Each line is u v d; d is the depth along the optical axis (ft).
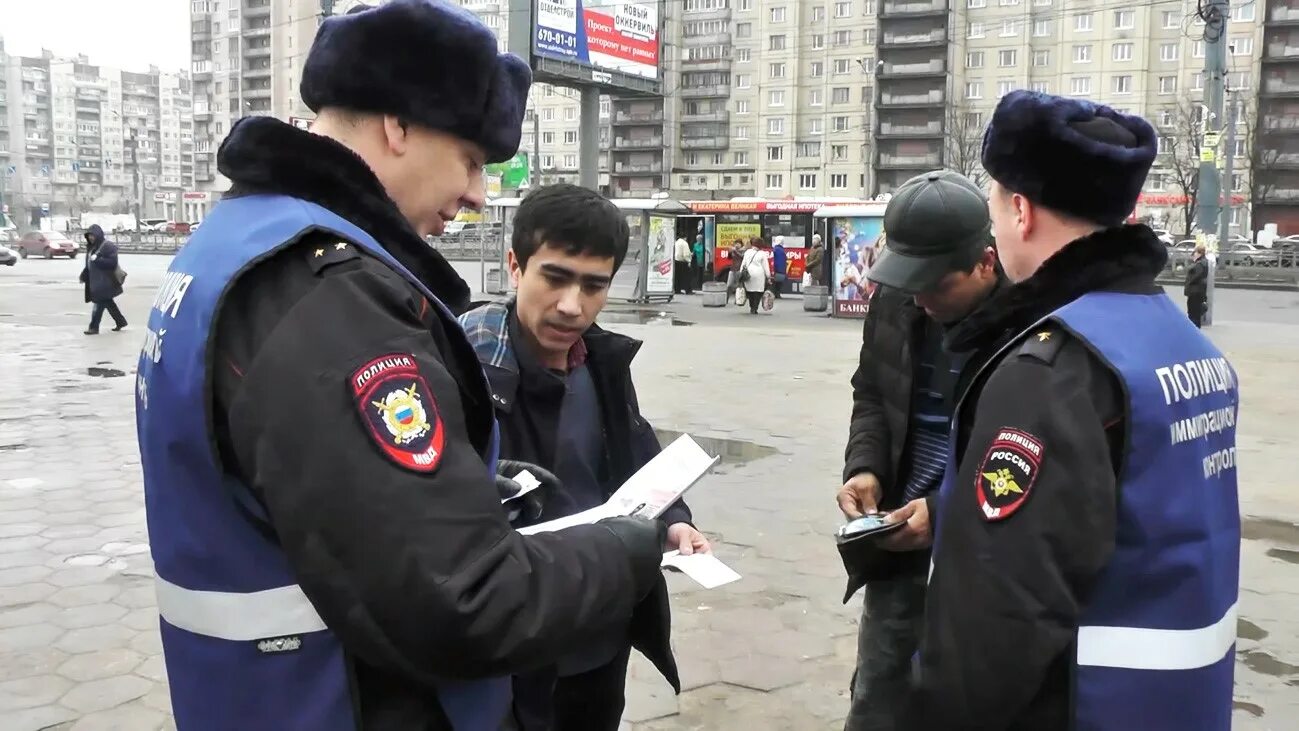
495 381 6.63
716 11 257.75
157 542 4.16
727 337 49.62
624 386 7.28
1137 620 4.67
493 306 6.98
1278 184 203.62
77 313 59.31
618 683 7.00
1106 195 5.07
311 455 3.57
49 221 284.41
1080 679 4.66
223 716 4.01
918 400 7.73
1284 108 202.59
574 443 6.87
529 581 3.90
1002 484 4.64
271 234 3.92
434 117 4.30
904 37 234.38
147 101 420.77
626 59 81.25
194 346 3.86
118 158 407.44
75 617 13.23
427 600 3.56
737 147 260.42
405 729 4.08
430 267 4.37
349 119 4.38
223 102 340.39
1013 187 5.31
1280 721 10.80
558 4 73.56
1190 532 4.66
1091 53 218.59
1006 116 5.23
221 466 3.86
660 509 5.56
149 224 262.88
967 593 4.71
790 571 15.39
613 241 6.51
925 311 7.66
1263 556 16.35
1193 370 4.93
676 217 84.48
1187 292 55.31
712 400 30.63
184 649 4.09
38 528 17.22
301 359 3.64
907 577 7.59
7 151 363.76
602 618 4.19
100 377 34.37
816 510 18.72
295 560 3.68
